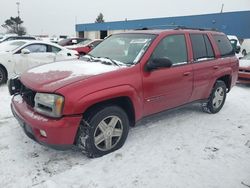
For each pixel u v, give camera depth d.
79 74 3.62
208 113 5.88
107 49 4.71
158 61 3.99
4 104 6.01
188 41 4.95
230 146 4.30
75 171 3.41
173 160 3.78
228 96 7.78
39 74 3.84
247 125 5.27
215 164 3.73
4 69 8.02
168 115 5.63
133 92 3.83
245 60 9.89
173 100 4.64
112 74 3.67
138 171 3.48
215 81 5.62
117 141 3.91
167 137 4.51
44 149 3.90
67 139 3.36
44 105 3.34
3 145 3.98
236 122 5.41
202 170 3.57
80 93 3.31
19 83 4.15
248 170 3.62
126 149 4.00
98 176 3.34
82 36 48.47
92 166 3.53
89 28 46.34
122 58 4.26
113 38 4.97
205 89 5.38
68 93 3.26
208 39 5.50
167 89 4.40
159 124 5.08
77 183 3.19
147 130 4.76
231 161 3.83
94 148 3.62
